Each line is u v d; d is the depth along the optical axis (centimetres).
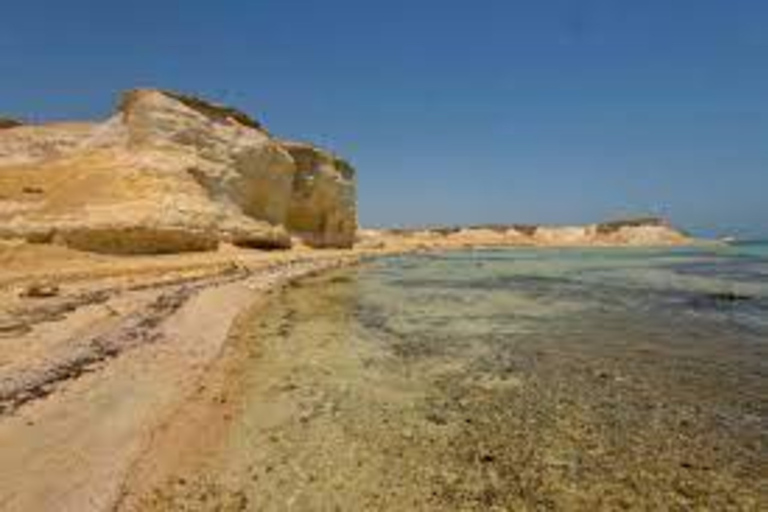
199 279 2330
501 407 912
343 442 765
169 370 1023
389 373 1112
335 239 5994
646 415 876
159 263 2611
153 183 3294
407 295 2362
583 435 795
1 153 4284
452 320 1733
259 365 1161
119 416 773
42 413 753
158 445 709
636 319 1752
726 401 941
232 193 4116
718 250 9125
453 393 985
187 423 795
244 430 801
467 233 11906
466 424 835
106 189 3125
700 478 669
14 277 1930
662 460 715
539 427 824
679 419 859
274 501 606
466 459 716
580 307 2023
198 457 702
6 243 2336
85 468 615
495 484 651
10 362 975
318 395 966
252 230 4016
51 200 2945
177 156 3719
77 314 1410
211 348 1222
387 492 630
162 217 3044
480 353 1284
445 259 5497
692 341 1416
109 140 4012
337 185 6025
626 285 2841
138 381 937
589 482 657
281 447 745
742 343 1389
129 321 1380
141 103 3906
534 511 595
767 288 2683
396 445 757
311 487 638
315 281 2858
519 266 4400
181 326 1396
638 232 12875
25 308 1440
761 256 6631
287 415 865
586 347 1345
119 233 2797
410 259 5425
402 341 1416
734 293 2469
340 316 1791
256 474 666
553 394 980
